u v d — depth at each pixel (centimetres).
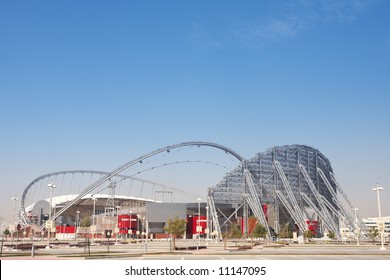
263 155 19062
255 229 11069
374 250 7612
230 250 7519
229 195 17975
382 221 8062
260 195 18350
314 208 18650
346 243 12481
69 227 19575
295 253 6306
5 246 7994
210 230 16900
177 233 7619
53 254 5903
